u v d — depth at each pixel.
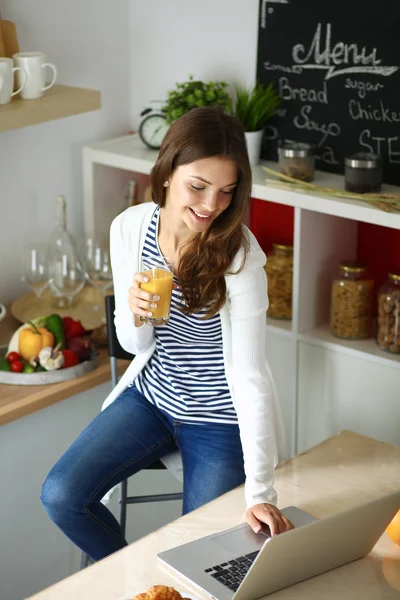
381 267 2.77
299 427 2.77
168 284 1.90
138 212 2.09
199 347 2.09
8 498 2.55
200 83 2.81
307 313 2.67
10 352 2.56
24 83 2.53
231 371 2.06
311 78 2.71
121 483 2.34
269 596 1.43
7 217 2.90
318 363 2.65
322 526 1.38
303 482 1.83
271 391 2.15
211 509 1.72
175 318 2.05
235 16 2.84
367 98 2.61
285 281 2.71
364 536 1.49
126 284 2.12
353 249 2.79
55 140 2.98
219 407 2.12
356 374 2.57
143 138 2.98
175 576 1.49
